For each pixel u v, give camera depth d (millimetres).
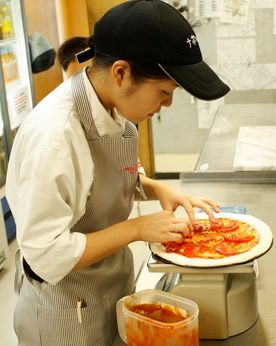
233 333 1041
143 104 980
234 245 1054
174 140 4199
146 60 910
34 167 958
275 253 1346
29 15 3902
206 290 1010
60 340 1182
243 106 2885
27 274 1146
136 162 1198
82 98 1042
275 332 1045
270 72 3908
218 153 2172
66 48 1115
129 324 967
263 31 3793
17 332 1306
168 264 1009
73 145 1008
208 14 3822
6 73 3502
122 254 1258
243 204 1706
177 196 1253
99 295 1168
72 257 962
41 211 954
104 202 1153
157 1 960
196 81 924
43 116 1009
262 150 2100
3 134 3371
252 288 1050
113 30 941
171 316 990
